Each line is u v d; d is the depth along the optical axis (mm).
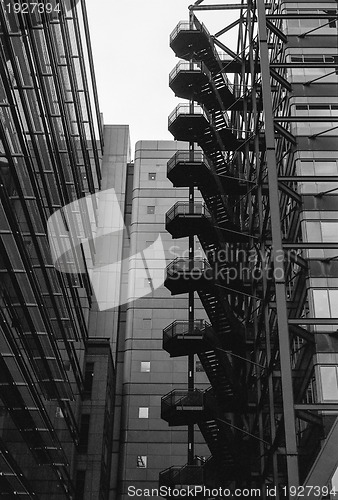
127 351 64375
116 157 75688
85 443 54750
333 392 36969
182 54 54750
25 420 37188
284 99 47594
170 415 44625
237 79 60938
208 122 50781
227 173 51250
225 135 51719
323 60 46875
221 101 52969
